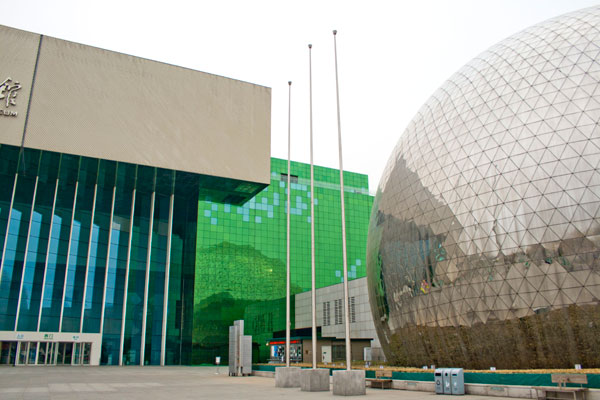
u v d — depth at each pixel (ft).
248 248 236.84
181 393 56.80
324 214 265.75
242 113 178.09
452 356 80.64
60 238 154.10
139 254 169.48
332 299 189.98
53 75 149.18
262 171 174.70
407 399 49.62
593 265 66.90
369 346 149.69
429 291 84.99
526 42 93.86
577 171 71.36
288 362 71.36
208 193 187.01
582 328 66.90
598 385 46.09
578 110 75.87
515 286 72.90
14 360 139.85
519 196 75.15
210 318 216.33
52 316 146.61
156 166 155.94
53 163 149.69
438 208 85.76
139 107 159.53
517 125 80.43
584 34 86.28
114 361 155.74
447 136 90.43
